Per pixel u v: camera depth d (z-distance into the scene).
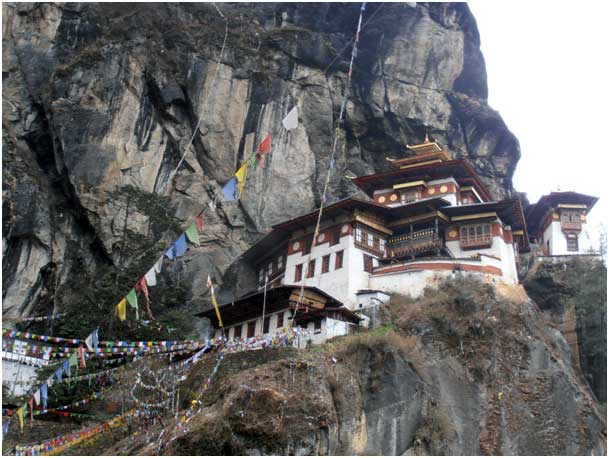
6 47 64.00
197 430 33.38
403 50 76.38
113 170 59.91
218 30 70.06
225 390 36.22
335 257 55.12
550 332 49.91
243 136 66.12
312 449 34.12
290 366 37.16
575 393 44.59
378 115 74.31
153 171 62.50
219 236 62.88
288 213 65.56
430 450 38.38
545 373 44.88
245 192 64.62
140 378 41.25
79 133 59.78
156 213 59.31
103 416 40.62
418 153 70.19
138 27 66.69
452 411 41.09
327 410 35.66
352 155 74.62
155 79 63.97
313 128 70.56
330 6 77.44
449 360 43.62
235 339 45.16
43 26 65.62
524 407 42.97
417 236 56.94
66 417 41.19
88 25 66.69
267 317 49.00
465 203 62.59
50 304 54.81
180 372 42.22
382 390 39.16
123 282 52.84
